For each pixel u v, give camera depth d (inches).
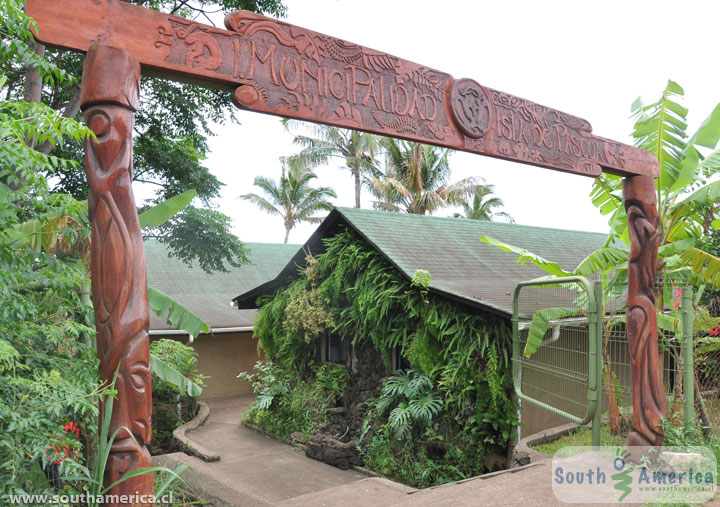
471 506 169.2
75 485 137.6
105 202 105.8
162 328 533.6
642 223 208.2
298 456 384.5
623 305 268.2
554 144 191.6
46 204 128.7
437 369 335.9
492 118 175.3
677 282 279.1
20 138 104.7
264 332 488.7
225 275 734.5
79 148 346.3
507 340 305.4
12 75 305.3
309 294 420.8
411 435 339.6
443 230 487.8
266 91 130.3
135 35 112.7
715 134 240.2
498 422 302.7
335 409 402.3
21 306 118.0
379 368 392.5
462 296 313.4
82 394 107.7
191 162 442.0
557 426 324.8
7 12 100.6
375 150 1035.3
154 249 747.4
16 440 101.1
